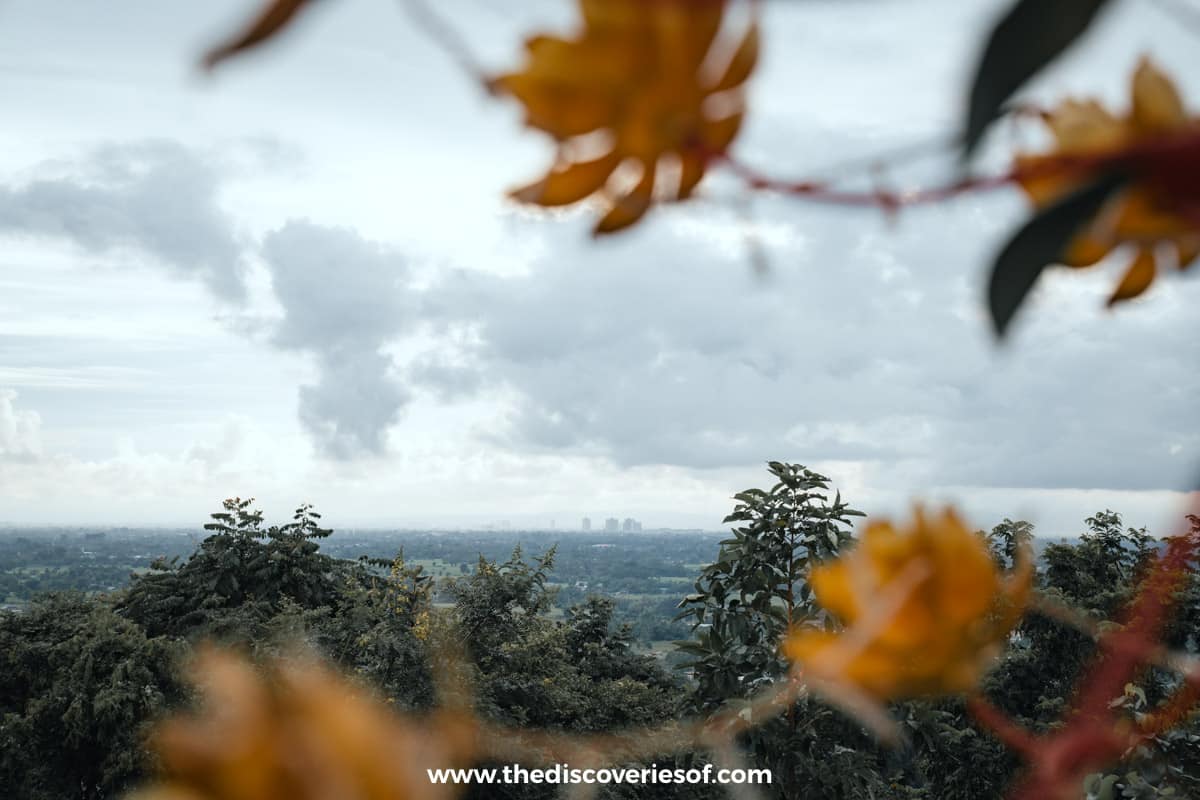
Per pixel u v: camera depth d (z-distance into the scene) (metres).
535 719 13.23
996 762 6.92
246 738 0.20
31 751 13.66
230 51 0.19
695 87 0.23
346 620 13.30
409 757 0.22
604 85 0.23
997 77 0.22
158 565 18.88
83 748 13.76
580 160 0.24
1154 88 0.26
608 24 0.22
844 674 0.29
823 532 5.03
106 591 18.45
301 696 0.21
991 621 0.29
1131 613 0.35
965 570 0.29
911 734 4.91
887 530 0.30
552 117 0.23
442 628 12.41
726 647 5.23
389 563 17.34
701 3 0.22
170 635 16.50
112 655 14.06
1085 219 0.24
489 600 13.61
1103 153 0.24
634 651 20.45
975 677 0.29
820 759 5.02
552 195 0.24
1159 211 0.25
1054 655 6.95
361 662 12.28
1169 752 2.13
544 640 14.20
